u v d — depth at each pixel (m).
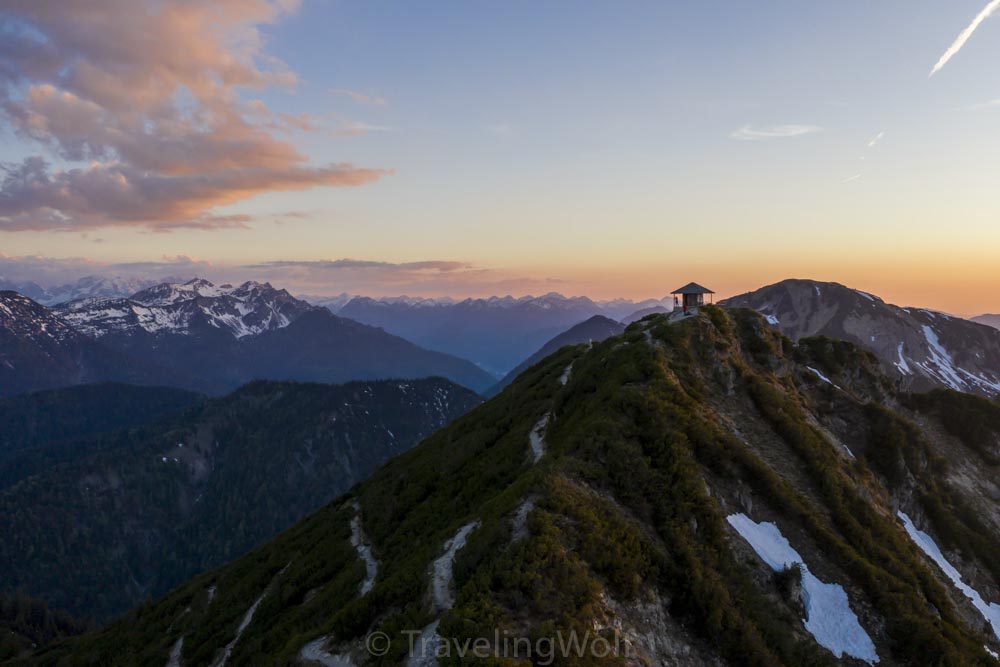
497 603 25.78
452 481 59.34
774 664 29.92
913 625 35.22
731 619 30.88
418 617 28.75
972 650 35.31
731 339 68.94
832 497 47.00
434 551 35.84
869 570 38.88
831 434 61.72
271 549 77.81
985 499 67.88
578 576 27.80
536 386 80.56
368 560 53.47
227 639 54.44
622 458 39.78
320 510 88.19
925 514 61.72
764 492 43.62
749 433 52.28
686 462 41.12
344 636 32.03
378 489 76.62
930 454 67.50
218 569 90.19
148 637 70.94
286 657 33.44
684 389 53.66
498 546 30.36
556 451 43.53
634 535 32.81
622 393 48.78
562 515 32.22
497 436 67.50
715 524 37.03
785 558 38.56
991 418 81.50
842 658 33.22
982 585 56.84
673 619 30.55
